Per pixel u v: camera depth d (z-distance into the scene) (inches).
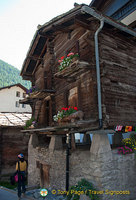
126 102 255.0
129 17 400.2
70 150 266.2
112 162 226.2
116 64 252.2
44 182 328.5
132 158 253.0
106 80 235.5
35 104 423.8
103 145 223.9
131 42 286.5
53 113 338.0
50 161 310.5
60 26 285.9
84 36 261.3
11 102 908.6
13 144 488.7
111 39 257.1
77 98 267.7
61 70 253.3
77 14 231.5
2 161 469.1
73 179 251.8
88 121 218.7
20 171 266.4
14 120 537.6
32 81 460.1
